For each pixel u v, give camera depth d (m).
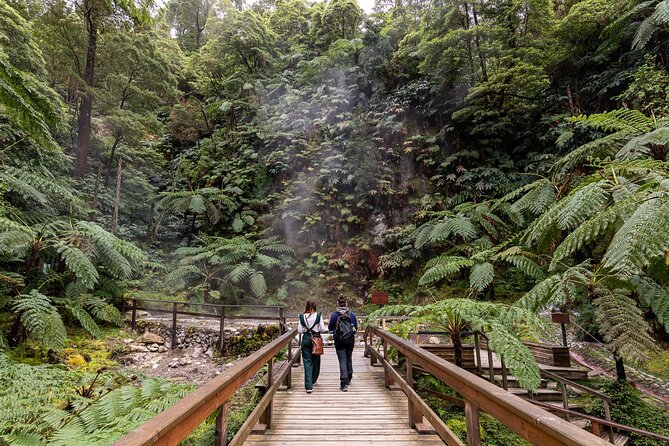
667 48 9.72
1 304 7.02
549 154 11.71
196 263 14.21
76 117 13.67
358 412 3.93
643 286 3.96
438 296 11.53
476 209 9.34
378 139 14.93
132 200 15.57
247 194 16.47
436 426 2.42
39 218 9.24
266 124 17.52
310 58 19.20
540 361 6.55
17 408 3.40
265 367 7.14
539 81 11.25
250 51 19.14
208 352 8.75
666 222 2.12
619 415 4.75
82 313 7.86
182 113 20.41
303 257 14.34
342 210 14.16
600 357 6.90
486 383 1.69
